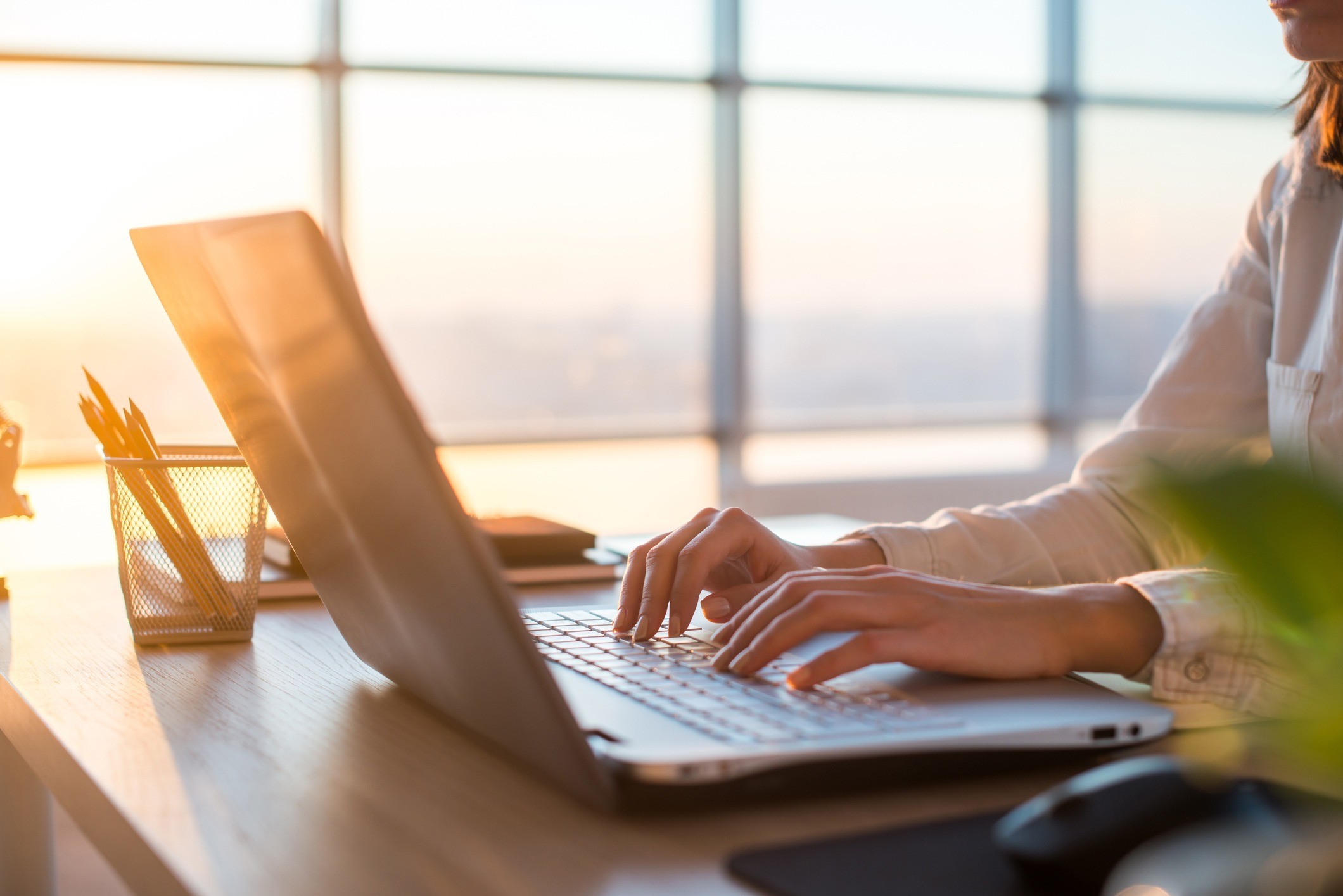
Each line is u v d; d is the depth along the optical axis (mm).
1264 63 6129
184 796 543
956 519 1011
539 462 5316
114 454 896
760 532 873
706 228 5438
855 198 5645
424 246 5094
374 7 4848
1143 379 6215
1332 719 201
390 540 554
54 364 4508
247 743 632
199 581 898
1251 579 192
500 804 533
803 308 5633
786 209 5543
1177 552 1015
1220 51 6078
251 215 489
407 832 496
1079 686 641
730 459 5543
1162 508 197
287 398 590
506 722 558
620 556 1267
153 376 4621
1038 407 6145
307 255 463
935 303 5867
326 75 4793
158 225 625
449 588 509
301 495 680
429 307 5137
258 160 4758
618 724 560
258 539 912
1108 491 1054
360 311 460
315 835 492
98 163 4562
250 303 555
